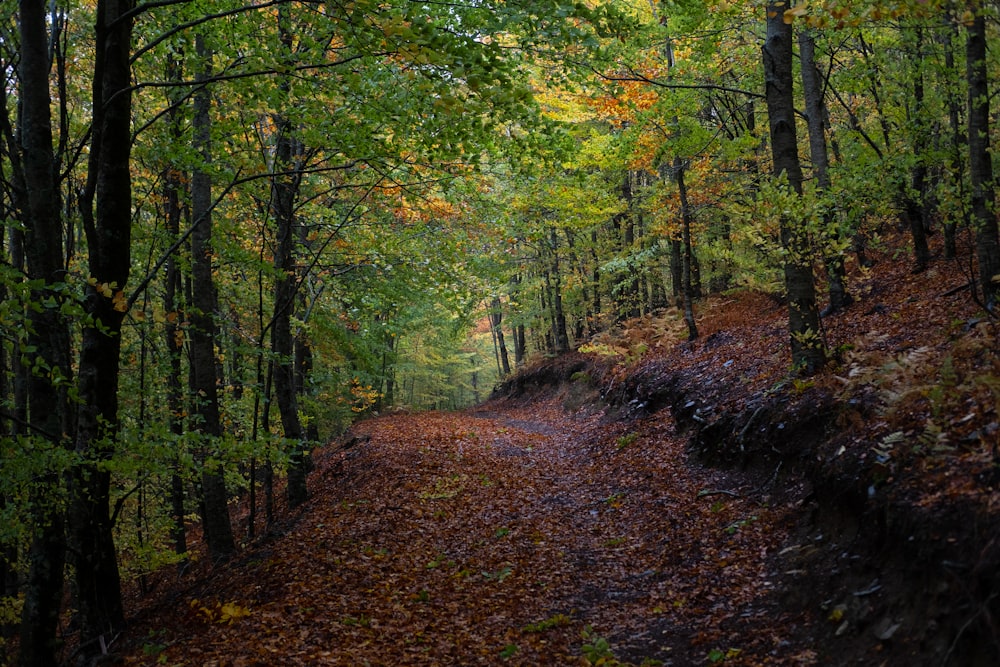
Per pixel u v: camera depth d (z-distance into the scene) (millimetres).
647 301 24641
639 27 6328
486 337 45969
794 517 6590
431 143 7422
